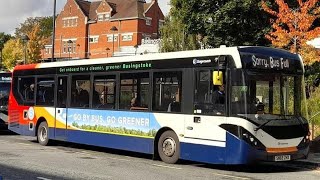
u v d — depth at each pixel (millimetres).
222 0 26734
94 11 91250
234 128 11477
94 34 88375
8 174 10727
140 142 13992
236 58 11570
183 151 12727
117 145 14750
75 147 17625
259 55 11797
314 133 16828
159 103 13469
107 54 85250
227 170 12461
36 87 18531
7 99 22984
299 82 12430
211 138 11992
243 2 25391
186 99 12695
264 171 12438
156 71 13609
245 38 26578
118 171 11547
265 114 11602
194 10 27734
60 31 93562
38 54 73188
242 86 11461
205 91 12211
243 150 11305
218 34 27047
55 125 17438
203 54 12344
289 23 20797
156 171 11719
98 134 15477
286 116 11898
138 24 82250
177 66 13000
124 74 14664
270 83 11852
